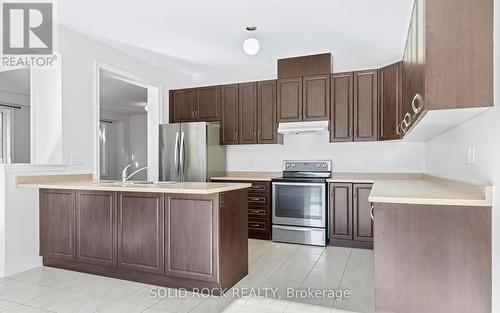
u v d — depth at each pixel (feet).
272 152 16.69
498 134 5.75
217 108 16.83
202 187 8.90
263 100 15.89
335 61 15.39
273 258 11.94
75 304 8.07
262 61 15.92
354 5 10.03
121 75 14.69
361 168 15.02
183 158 15.80
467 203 6.15
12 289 9.04
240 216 9.74
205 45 13.60
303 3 9.93
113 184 10.48
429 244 6.56
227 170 17.63
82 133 12.35
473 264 6.28
